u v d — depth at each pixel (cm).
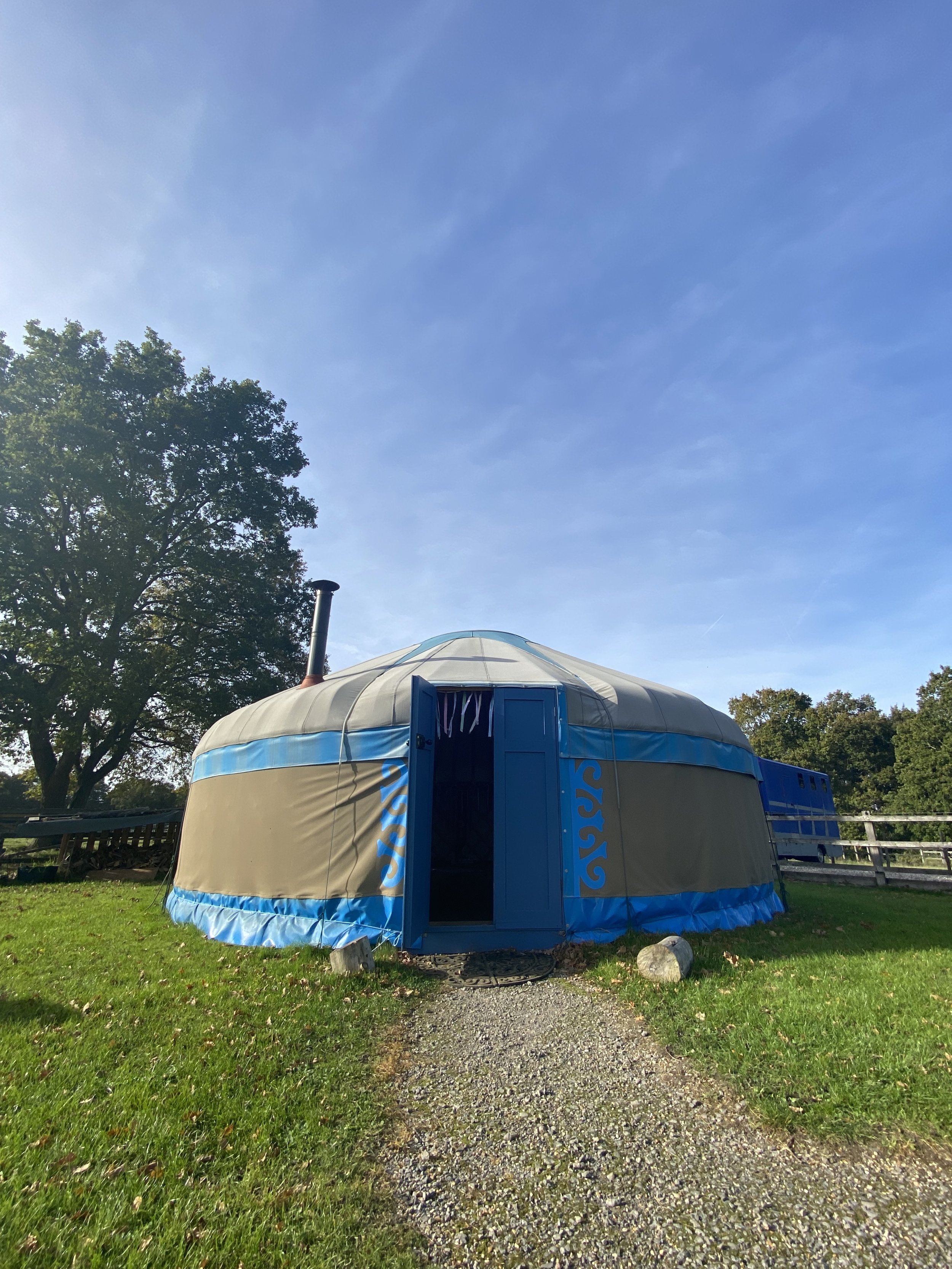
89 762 2058
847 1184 262
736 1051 371
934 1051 356
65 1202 247
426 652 884
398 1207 253
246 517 2273
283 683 2250
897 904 944
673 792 711
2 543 1705
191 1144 288
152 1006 469
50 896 1109
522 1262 225
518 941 614
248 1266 217
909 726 3525
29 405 1908
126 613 2016
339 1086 348
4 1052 382
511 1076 364
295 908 667
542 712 681
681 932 649
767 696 4316
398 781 650
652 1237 237
